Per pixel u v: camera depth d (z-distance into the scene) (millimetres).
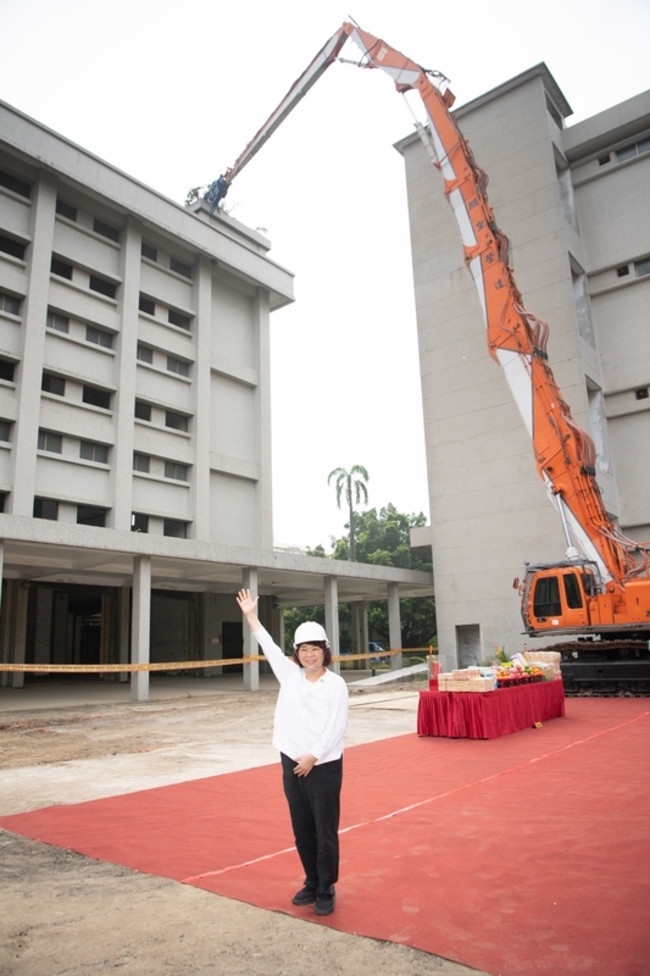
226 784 7652
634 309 28562
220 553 23078
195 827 5762
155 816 6203
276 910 3891
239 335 35781
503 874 4391
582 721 12281
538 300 28141
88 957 3365
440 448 30266
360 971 3146
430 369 31203
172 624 35750
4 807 6840
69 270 28047
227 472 33062
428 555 55625
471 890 4125
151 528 29391
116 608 30812
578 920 3643
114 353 28734
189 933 3617
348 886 4238
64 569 22859
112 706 18969
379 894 4098
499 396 29062
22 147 25703
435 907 3877
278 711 4062
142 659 20656
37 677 32625
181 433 30953
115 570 24172
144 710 17859
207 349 32688
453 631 28609
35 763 9664
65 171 27094
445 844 5078
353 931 3588
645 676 15938
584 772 7723
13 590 26016
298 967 3199
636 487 27578
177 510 30328
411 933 3547
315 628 4062
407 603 51719
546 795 6637
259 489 34438
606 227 29406
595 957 3234
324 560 27312
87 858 5000
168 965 3256
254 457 34906
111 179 28906
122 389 28266
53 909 3994
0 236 26031
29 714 16938
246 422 35156
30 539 17703
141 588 20875
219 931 3631
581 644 16922
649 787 6824
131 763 9484
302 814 3955
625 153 29531
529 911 3781
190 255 33125
